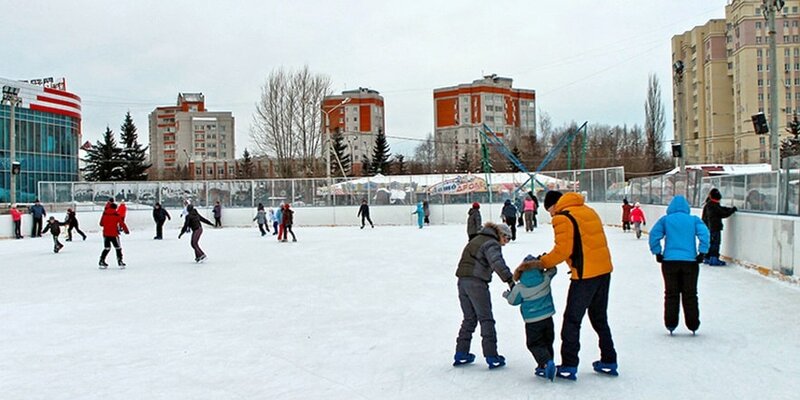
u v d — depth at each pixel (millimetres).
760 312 8695
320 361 6824
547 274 5965
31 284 13414
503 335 7754
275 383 6078
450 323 8625
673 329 7480
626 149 77000
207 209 37000
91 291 12289
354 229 32438
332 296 11094
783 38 68250
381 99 99312
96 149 63531
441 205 36344
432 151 93562
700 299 9742
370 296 11008
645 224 25828
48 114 59219
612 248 18781
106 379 6344
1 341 8148
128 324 9055
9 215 29172
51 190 36000
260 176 88062
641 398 5328
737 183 15109
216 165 127062
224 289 12195
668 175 23578
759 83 68625
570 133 39062
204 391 5875
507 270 6020
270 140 56812
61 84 64688
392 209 36438
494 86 94500
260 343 7707
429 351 7133
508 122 96375
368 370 6441
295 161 56656
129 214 35500
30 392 5973
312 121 56844
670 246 7457
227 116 135875
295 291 11742
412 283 12477
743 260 13492
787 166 11969
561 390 5582
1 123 54156
